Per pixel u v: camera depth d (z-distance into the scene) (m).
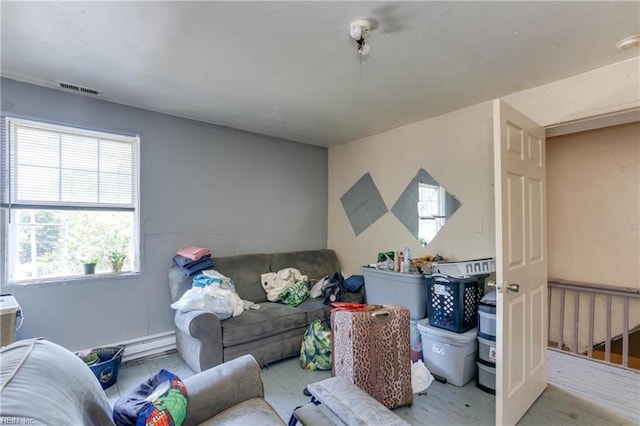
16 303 2.03
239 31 1.72
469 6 1.50
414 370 2.45
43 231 2.49
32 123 2.43
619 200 2.89
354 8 1.52
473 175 2.83
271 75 2.26
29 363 0.94
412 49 1.90
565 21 1.62
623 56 1.97
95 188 2.72
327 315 3.09
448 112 3.01
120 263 2.79
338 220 4.27
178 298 2.79
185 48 1.90
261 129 3.59
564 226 3.20
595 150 3.02
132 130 2.87
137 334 2.85
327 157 4.44
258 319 2.65
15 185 2.36
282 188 3.96
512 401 1.88
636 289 2.72
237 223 3.56
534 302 2.19
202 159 3.31
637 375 2.54
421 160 3.26
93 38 1.79
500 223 1.82
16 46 1.87
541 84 2.38
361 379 2.00
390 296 3.01
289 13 1.56
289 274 3.50
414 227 3.32
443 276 2.51
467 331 2.44
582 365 2.74
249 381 1.51
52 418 0.78
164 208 3.05
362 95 2.62
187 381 1.42
